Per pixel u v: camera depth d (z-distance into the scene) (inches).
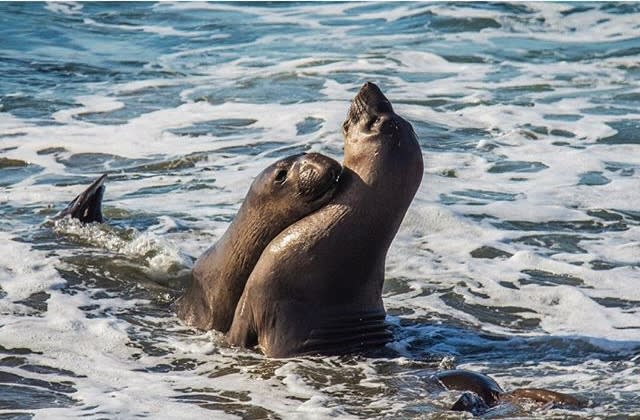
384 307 841.5
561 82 1626.5
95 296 859.4
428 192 1111.6
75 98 1535.4
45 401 657.6
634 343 763.4
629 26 1958.7
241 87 1595.7
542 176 1180.5
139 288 882.1
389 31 1977.1
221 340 770.8
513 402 639.1
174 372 714.2
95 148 1296.8
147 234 984.3
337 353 739.4
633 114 1441.9
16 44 1854.1
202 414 639.1
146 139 1336.1
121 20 2078.0
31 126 1385.3
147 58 1803.6
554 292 866.8
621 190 1127.6
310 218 733.3
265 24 2058.3
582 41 1884.8
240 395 671.8
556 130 1368.1
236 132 1363.2
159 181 1171.3
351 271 733.9
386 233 733.9
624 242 979.9
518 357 743.1
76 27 2000.5
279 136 1339.8
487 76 1669.5
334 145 1293.1
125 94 1566.2
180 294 872.3
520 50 1830.7
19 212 1061.8
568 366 722.8
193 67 1744.6
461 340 776.3
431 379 684.1
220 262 778.8
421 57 1785.2
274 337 738.8
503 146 1299.2
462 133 1359.5
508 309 839.1
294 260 731.4
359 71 1690.5
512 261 931.3
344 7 2183.8
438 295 864.3
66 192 1130.7
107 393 672.4
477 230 1000.9
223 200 1097.4
